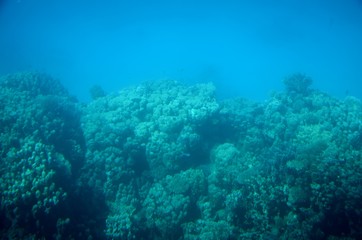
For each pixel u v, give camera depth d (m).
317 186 11.27
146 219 12.97
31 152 11.81
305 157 12.72
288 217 11.59
